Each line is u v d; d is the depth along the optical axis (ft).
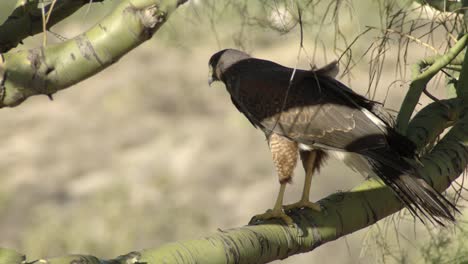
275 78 32.40
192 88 131.85
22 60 16.75
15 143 116.16
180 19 24.36
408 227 45.24
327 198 24.50
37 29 19.93
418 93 27.48
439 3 29.32
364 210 24.43
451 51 27.50
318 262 67.67
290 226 23.08
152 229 84.94
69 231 83.87
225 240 20.53
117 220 85.25
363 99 30.19
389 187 25.26
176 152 108.58
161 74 136.77
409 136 27.58
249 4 23.77
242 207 91.04
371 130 29.14
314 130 30.58
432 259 32.94
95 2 20.57
